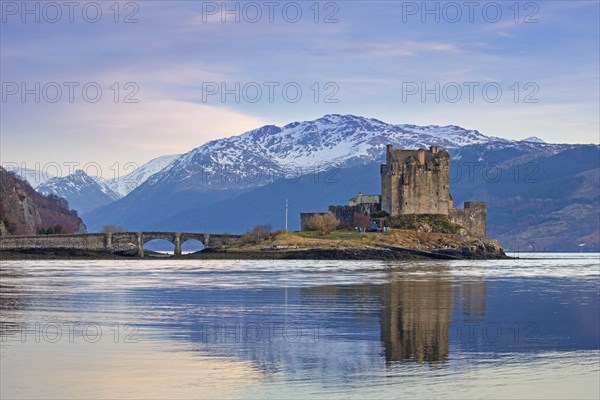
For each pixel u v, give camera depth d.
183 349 98.12
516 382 82.94
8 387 80.88
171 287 175.38
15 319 121.75
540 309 136.00
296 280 197.38
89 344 101.19
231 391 79.50
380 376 84.81
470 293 162.62
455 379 83.88
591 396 78.38
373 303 143.62
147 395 78.38
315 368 88.25
